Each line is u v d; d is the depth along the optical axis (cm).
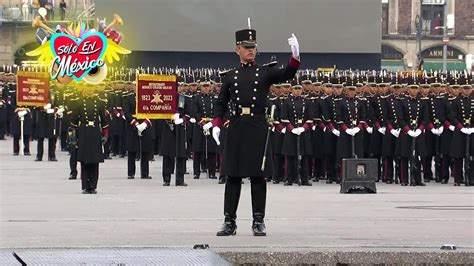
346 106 2664
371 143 2723
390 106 2680
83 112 2250
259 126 1443
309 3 3469
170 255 677
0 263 650
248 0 3459
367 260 1171
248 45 1452
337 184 2675
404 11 9081
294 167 2636
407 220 1686
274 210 1869
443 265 1170
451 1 8938
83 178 2273
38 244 1343
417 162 2652
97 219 1697
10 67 4581
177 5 3459
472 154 2630
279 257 1167
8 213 1802
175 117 2516
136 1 3459
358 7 3475
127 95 2788
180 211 1842
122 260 664
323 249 1198
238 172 1440
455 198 2198
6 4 7550
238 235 1459
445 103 2673
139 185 2538
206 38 3475
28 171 2977
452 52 9038
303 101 2642
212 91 2780
